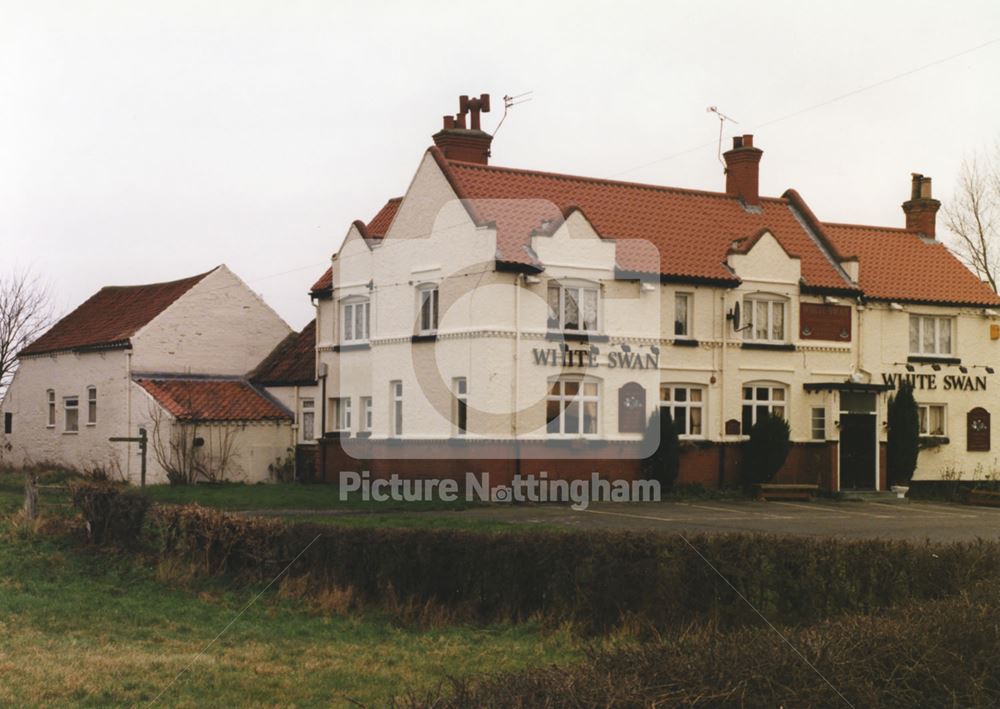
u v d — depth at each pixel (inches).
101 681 486.3
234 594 712.4
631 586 581.0
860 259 1590.8
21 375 1860.2
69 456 1724.9
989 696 392.8
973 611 437.7
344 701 460.1
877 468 1487.5
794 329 1456.7
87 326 1787.6
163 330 1627.7
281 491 1285.7
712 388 1390.3
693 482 1370.6
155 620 640.4
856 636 407.8
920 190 1717.5
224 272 1688.0
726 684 361.1
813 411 1461.6
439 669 516.7
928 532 1015.6
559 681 347.3
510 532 637.9
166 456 1507.1
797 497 1378.0
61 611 657.0
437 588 644.1
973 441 1588.3
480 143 1448.1
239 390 1631.4
